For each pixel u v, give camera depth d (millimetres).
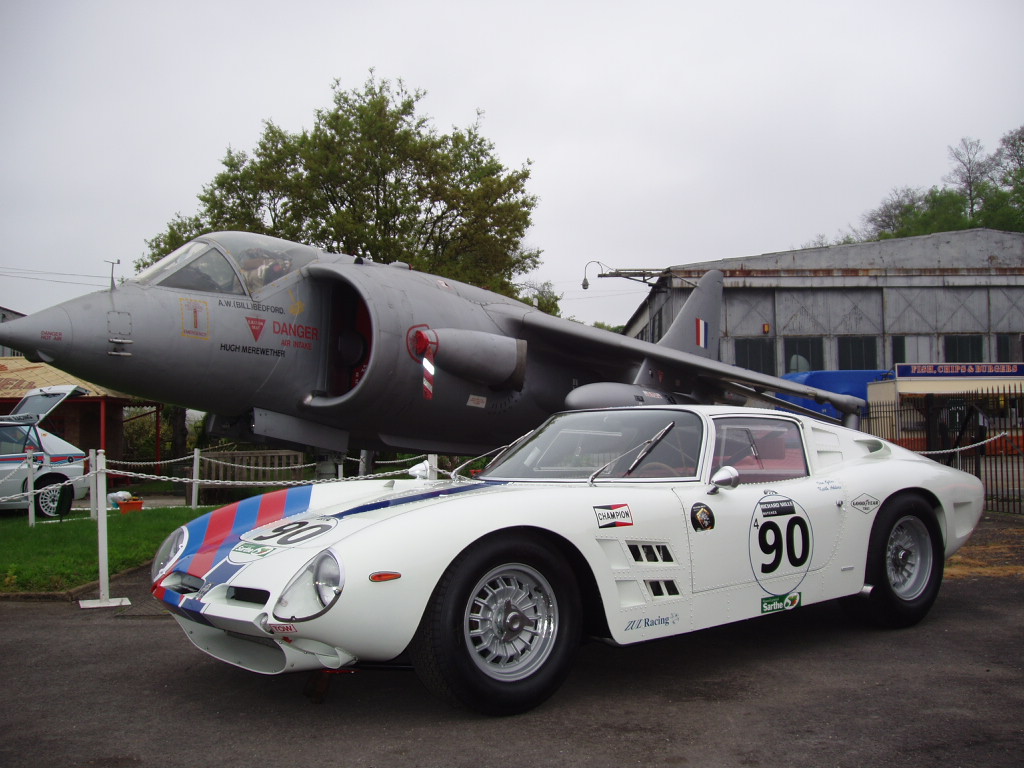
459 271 23922
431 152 24125
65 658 4160
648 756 2756
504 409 10766
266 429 8891
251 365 8609
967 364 23375
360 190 23328
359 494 4152
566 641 3230
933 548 4629
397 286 9562
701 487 3773
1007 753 2732
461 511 3111
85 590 6016
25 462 12461
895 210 70062
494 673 3094
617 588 3350
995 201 59188
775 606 3861
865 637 4340
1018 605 5082
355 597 2816
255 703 3400
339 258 9781
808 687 3502
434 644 2945
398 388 9250
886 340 32938
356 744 2904
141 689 3619
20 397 20062
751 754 2762
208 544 3623
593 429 4387
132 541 8062
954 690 3420
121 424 22875
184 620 3551
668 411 4266
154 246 26531
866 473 4453
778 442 4297
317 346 9180
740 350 32719
